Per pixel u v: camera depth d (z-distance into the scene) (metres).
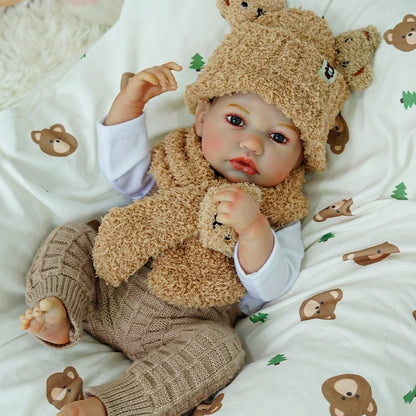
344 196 1.15
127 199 1.21
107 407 0.84
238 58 1.04
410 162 1.10
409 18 1.14
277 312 1.06
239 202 0.94
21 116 1.16
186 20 1.23
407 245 1.02
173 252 1.05
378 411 0.84
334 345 0.92
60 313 0.91
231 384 0.92
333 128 1.19
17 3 1.53
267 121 1.03
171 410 0.89
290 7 1.23
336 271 1.05
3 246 1.04
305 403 0.84
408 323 0.94
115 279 1.02
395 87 1.12
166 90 1.10
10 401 0.91
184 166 1.10
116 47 1.24
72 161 1.16
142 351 1.04
